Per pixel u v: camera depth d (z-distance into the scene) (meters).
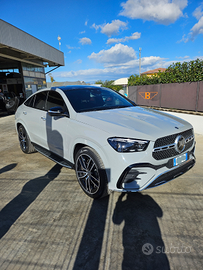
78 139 2.62
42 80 18.98
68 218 2.24
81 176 2.73
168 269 1.60
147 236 1.94
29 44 12.50
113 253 1.76
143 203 2.48
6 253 1.79
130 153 2.14
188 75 8.32
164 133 2.27
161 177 2.27
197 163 3.65
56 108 2.90
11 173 3.51
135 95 12.34
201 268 1.59
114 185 2.25
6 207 2.49
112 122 2.46
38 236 1.98
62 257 1.73
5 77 16.73
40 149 3.84
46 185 3.02
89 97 3.32
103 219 2.21
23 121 4.23
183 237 1.92
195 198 2.55
